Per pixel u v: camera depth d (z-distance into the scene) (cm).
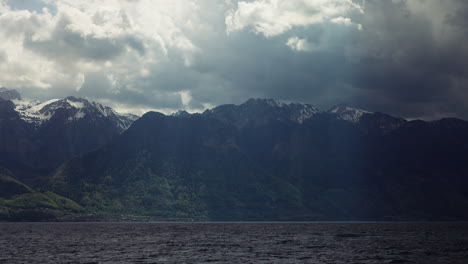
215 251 16875
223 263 13312
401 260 13838
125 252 16638
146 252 16600
